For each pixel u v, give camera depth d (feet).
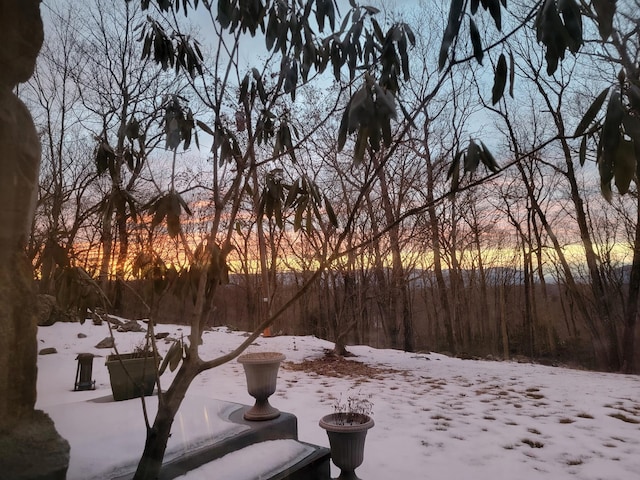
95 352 27.61
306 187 6.08
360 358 35.55
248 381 12.08
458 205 44.47
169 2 7.64
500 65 4.74
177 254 7.21
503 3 4.34
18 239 4.80
